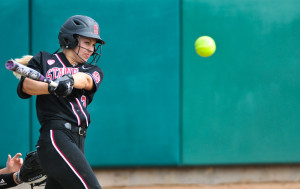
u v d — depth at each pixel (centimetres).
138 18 1891
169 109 1922
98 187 948
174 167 1981
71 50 1030
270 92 1977
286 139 1992
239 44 1950
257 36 1959
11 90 1812
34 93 931
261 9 1956
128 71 1895
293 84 1989
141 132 1912
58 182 1013
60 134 947
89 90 1016
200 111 1939
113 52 1881
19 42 1814
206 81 1938
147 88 1908
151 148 1920
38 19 1822
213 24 1930
